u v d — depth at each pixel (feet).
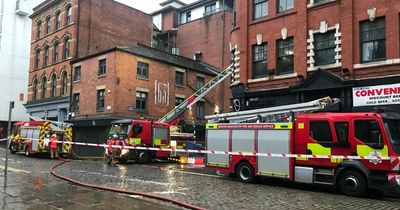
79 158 89.45
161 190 38.70
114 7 130.11
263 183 47.21
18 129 93.45
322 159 41.01
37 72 135.85
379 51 55.36
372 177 37.29
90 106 106.63
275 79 67.10
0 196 33.94
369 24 56.70
